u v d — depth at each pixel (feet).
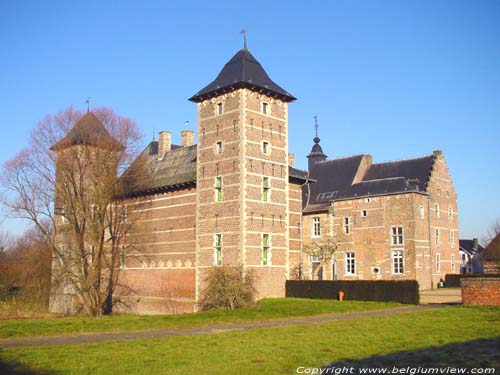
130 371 32.58
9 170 103.65
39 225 104.17
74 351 39.29
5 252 140.15
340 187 144.87
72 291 111.04
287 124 105.60
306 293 98.07
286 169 103.91
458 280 130.31
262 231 96.37
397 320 57.31
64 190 103.04
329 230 140.97
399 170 140.67
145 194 116.57
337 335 46.29
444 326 50.37
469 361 33.50
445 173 142.82
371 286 91.61
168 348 40.42
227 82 99.76
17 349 40.29
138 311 114.21
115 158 104.63
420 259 125.90
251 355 37.09
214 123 101.45
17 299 114.52
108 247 118.52
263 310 76.84
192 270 102.17
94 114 106.01
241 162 94.48
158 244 111.75
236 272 88.02
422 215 129.29
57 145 103.60
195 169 108.88
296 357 36.11
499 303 66.69
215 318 65.51
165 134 126.00
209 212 99.50
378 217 131.75
